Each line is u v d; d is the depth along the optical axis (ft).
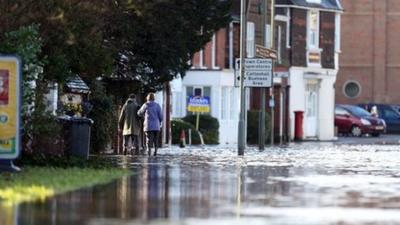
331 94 433.48
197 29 250.98
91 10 175.22
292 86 410.31
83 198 116.47
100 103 235.61
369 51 511.81
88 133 178.91
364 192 128.88
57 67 177.17
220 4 252.62
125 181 142.92
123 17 221.46
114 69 227.81
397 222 97.35
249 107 384.68
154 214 101.55
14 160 159.22
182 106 361.30
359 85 511.81
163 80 252.83
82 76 212.84
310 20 424.87
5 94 144.46
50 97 207.21
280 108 393.70
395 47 512.22
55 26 167.43
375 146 317.63
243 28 242.99
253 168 178.50
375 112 449.48
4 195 117.39
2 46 156.35
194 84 364.17
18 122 144.97
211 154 240.94
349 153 255.91
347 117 440.45
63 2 167.43
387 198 120.88
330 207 110.22
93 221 95.35
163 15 239.71
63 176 144.77
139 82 254.88
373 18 510.17
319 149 287.69
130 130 242.37
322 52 430.61
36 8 163.43
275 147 306.96
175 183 140.36
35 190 123.44
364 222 97.14
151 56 246.47
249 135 353.51
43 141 170.50
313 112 426.51
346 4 509.35
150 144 236.22
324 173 166.09
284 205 111.86
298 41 416.46
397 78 511.81
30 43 157.89
